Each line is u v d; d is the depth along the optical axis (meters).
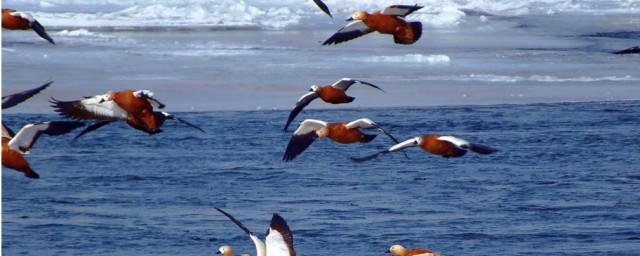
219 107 25.48
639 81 30.98
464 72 31.78
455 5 54.00
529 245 15.41
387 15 12.05
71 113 10.26
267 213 16.92
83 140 21.52
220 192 18.12
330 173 19.77
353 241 15.45
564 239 15.71
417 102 26.84
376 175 19.67
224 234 15.79
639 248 15.29
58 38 35.72
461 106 26.38
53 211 16.59
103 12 47.28
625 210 17.45
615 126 24.31
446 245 15.35
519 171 20.16
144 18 43.09
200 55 33.34
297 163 20.42
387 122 24.12
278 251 9.74
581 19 51.69
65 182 18.38
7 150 9.90
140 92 10.45
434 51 36.75
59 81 27.67
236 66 31.33
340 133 11.70
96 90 26.75
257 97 26.81
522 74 31.75
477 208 17.44
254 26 42.31
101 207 16.92
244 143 21.81
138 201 17.41
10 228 15.58
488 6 55.50
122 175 19.00
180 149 21.17
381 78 30.27
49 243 14.98
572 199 18.09
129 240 15.29
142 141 21.70
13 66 29.36
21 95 10.20
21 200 17.11
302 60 33.03
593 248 15.30
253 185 18.64
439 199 18.03
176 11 44.81
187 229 15.95
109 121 10.27
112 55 32.41
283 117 24.48
